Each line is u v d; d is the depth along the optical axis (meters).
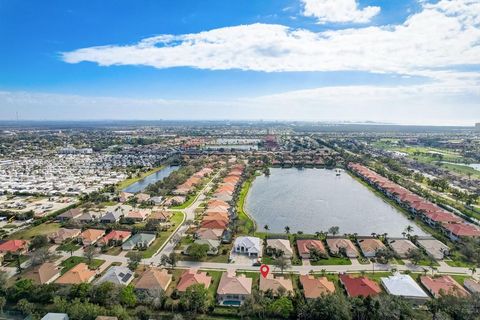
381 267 104.69
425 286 91.75
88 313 72.94
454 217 147.00
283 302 78.94
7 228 138.00
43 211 160.88
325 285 89.00
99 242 119.69
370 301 75.50
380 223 152.50
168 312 79.62
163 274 94.44
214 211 153.50
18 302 78.81
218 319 77.38
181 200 178.25
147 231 130.50
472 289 89.12
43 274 92.88
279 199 192.50
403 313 73.06
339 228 144.88
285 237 126.25
